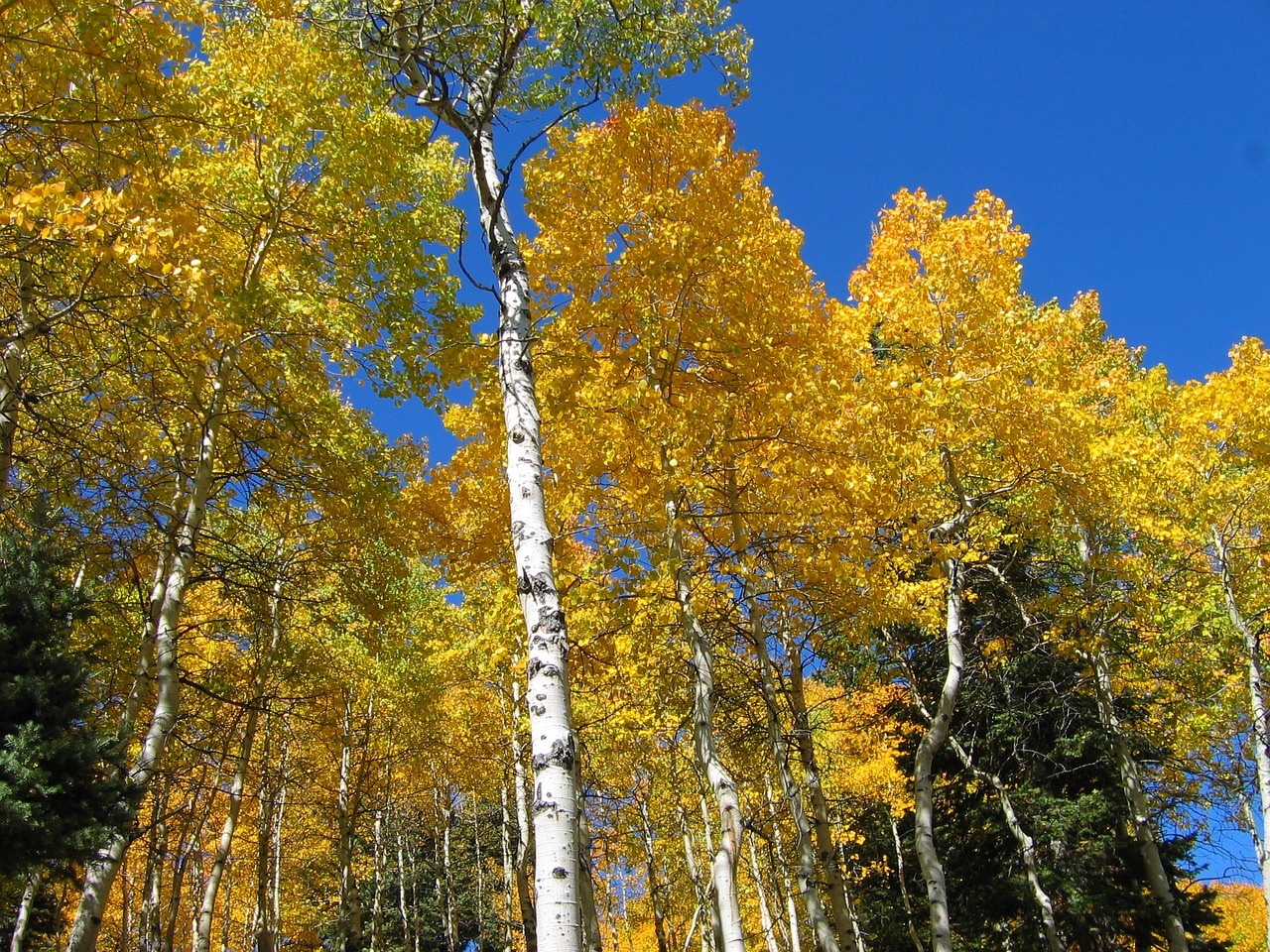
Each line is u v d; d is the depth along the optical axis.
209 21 7.35
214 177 6.92
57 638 5.40
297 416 8.10
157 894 11.80
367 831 20.16
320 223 7.78
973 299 7.62
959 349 7.94
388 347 6.93
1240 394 9.92
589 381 6.38
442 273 7.75
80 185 5.48
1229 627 9.91
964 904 11.00
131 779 5.46
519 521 4.42
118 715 8.09
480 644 10.84
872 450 6.69
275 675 10.91
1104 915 9.76
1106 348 12.85
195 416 7.38
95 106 5.20
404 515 8.41
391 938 20.42
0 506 5.70
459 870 22.42
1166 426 10.40
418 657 11.75
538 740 3.75
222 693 10.36
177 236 5.43
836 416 6.49
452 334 7.14
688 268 6.74
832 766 12.97
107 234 4.48
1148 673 10.59
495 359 6.60
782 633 7.77
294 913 20.30
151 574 8.75
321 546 8.81
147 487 7.10
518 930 17.91
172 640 6.42
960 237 7.95
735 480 7.38
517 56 5.68
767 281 6.73
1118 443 7.76
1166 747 10.98
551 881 3.38
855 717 12.12
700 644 6.15
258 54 7.37
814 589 7.16
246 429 8.09
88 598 5.82
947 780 11.98
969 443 7.80
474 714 13.70
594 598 6.20
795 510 6.68
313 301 6.92
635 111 6.94
